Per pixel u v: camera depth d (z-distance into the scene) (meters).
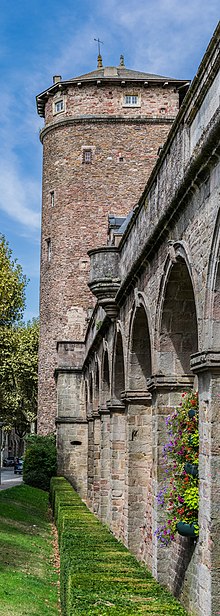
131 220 15.03
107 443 22.98
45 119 41.97
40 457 37.47
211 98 8.48
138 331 15.30
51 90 40.69
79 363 36.69
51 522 25.78
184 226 9.80
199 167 8.42
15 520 23.34
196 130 9.19
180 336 11.80
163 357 11.84
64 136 40.22
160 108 39.41
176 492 10.41
